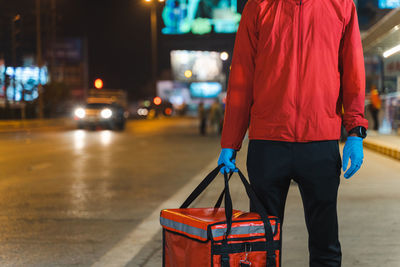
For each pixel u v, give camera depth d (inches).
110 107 1189.7
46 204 286.4
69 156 564.7
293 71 94.3
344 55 97.8
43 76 1691.7
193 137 927.0
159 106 2413.9
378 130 840.3
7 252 191.5
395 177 377.4
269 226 88.6
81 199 301.1
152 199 299.1
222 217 91.4
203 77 3262.8
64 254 188.1
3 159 534.6
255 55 99.1
